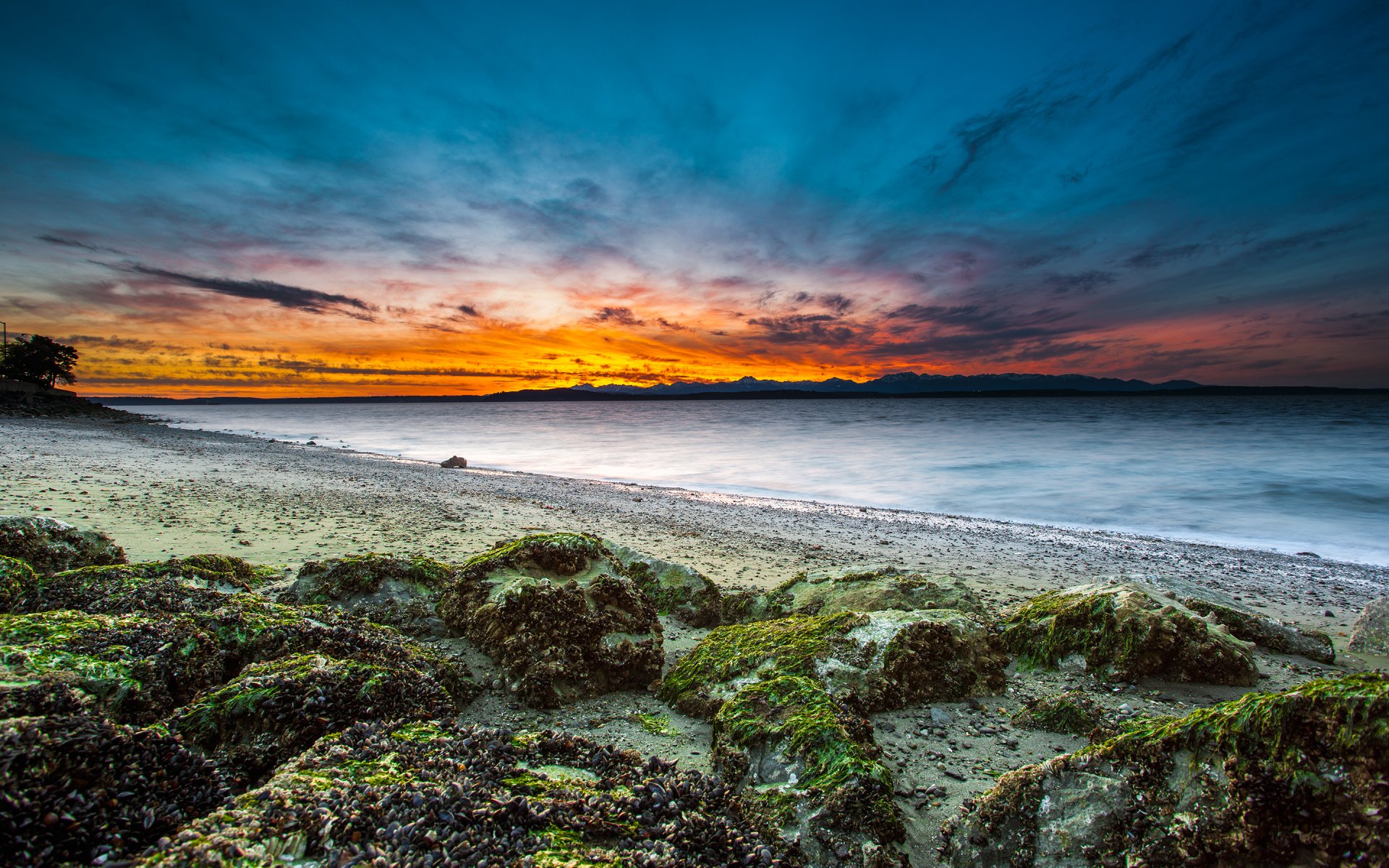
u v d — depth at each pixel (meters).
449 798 3.31
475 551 14.34
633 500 26.97
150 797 3.23
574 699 6.50
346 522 16.92
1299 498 29.14
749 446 59.97
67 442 37.22
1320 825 2.99
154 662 4.67
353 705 4.57
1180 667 7.17
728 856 3.51
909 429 82.38
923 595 8.91
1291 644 8.78
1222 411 127.62
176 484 22.11
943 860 4.21
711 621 9.62
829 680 6.47
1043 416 115.31
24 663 4.22
